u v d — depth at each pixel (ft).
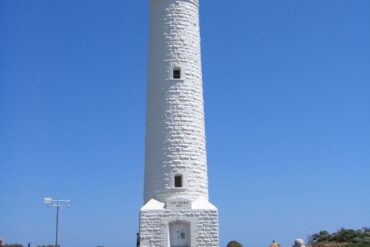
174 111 100.37
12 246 160.66
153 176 98.94
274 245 109.60
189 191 97.25
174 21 104.73
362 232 159.33
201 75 106.93
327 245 142.72
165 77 102.22
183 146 98.99
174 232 94.99
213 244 94.12
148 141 102.06
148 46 108.06
